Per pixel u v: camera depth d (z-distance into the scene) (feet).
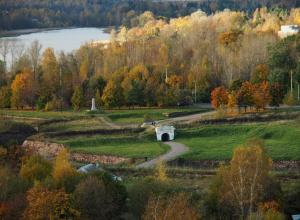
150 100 590.96
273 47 623.77
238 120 485.15
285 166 364.99
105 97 586.45
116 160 403.54
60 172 256.93
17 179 264.52
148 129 483.10
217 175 256.93
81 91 595.06
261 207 219.82
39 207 219.82
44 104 594.24
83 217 226.99
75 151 425.69
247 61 647.56
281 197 250.16
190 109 566.36
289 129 440.45
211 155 390.42
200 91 612.70
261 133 442.91
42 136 469.98
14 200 236.22
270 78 572.51
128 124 511.40
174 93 587.68
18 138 472.03
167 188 247.70
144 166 372.79
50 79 637.71
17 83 609.83
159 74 649.61
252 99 503.61
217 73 646.74
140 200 238.07
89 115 549.95
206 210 240.12
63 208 220.84
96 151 421.18
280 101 519.19
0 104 615.16
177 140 455.22
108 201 235.40
